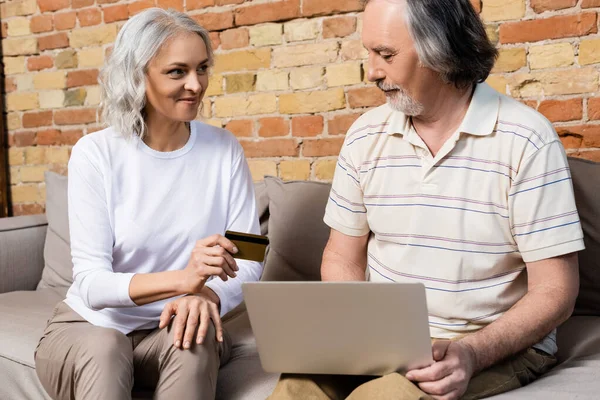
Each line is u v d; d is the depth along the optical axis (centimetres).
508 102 165
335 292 131
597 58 228
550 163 157
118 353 166
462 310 162
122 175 189
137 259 189
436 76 160
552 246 155
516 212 158
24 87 362
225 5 295
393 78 160
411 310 129
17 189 371
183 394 164
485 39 163
